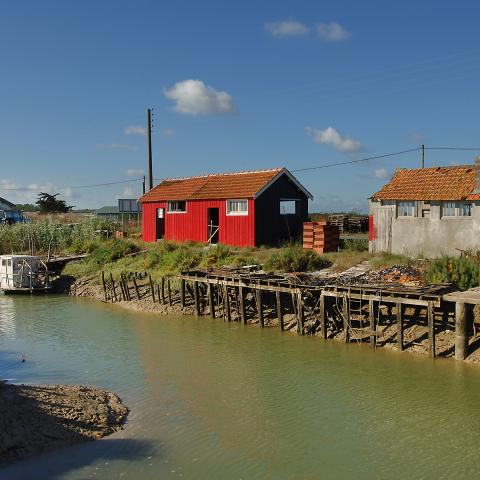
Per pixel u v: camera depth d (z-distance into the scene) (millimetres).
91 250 37031
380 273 19953
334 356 16141
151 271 28672
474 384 13547
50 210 81312
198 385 14023
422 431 11148
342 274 20969
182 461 9977
